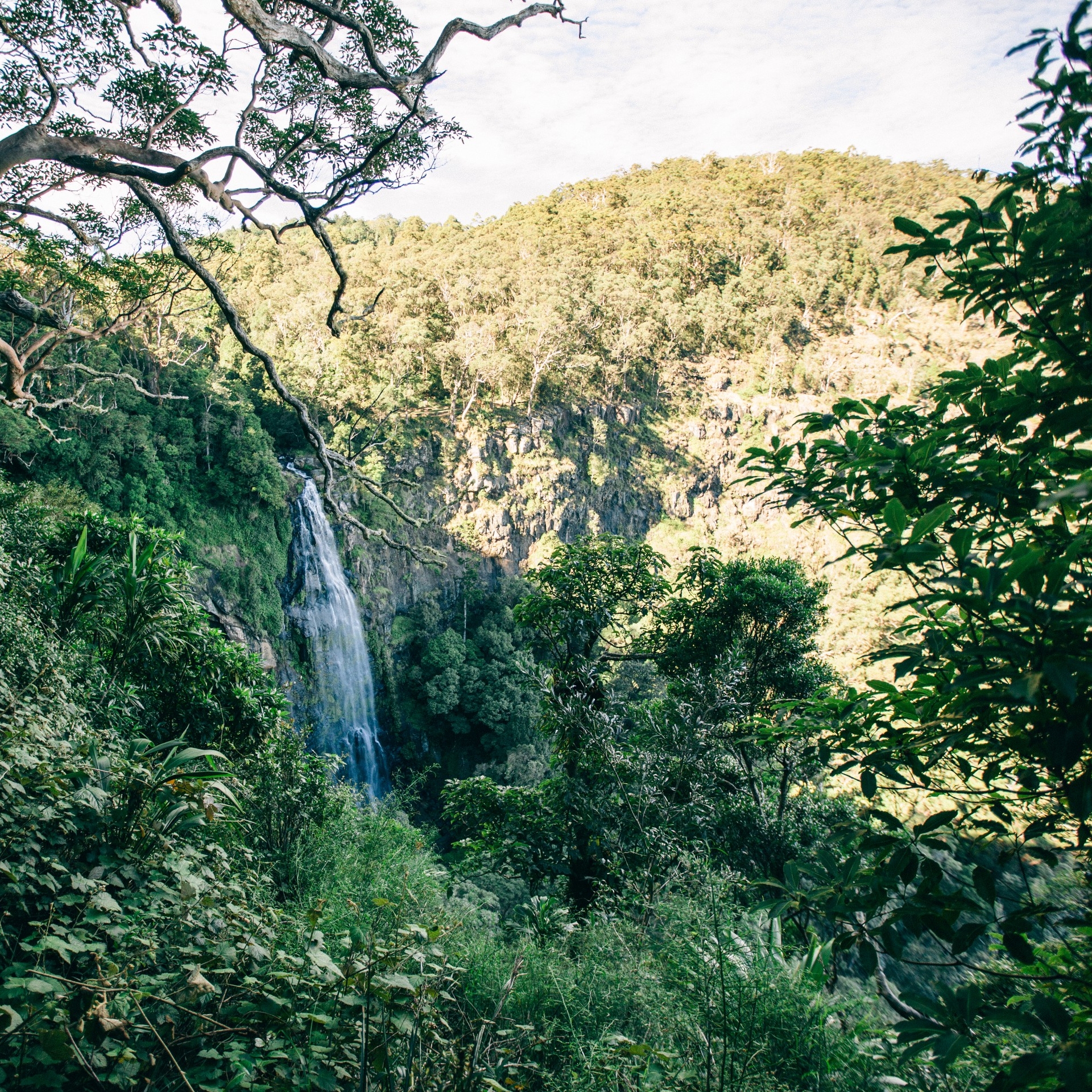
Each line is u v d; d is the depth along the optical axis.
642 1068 2.21
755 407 83.44
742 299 91.94
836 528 1.95
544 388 71.94
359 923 2.81
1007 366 1.73
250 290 56.28
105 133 8.85
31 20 7.39
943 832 1.59
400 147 8.62
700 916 2.90
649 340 80.62
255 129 8.54
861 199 123.75
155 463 35.16
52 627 5.17
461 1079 1.89
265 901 3.08
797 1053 2.43
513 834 8.80
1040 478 1.63
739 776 8.48
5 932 1.85
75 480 31.72
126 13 7.30
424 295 62.38
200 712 6.04
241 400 41.81
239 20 6.26
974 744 1.57
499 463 61.28
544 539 63.91
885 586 29.09
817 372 88.69
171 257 13.70
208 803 2.60
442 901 4.16
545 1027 2.44
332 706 42.31
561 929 3.95
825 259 101.75
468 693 46.84
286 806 4.57
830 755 1.85
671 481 76.44
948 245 1.59
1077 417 1.43
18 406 12.25
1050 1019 1.16
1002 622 1.54
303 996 1.88
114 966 1.72
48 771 2.33
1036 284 1.56
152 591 5.74
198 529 37.25
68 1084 1.53
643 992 2.68
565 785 8.15
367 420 53.00
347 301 55.97
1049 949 1.85
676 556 71.31
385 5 7.61
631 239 100.00
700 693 6.62
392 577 50.28
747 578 10.07
